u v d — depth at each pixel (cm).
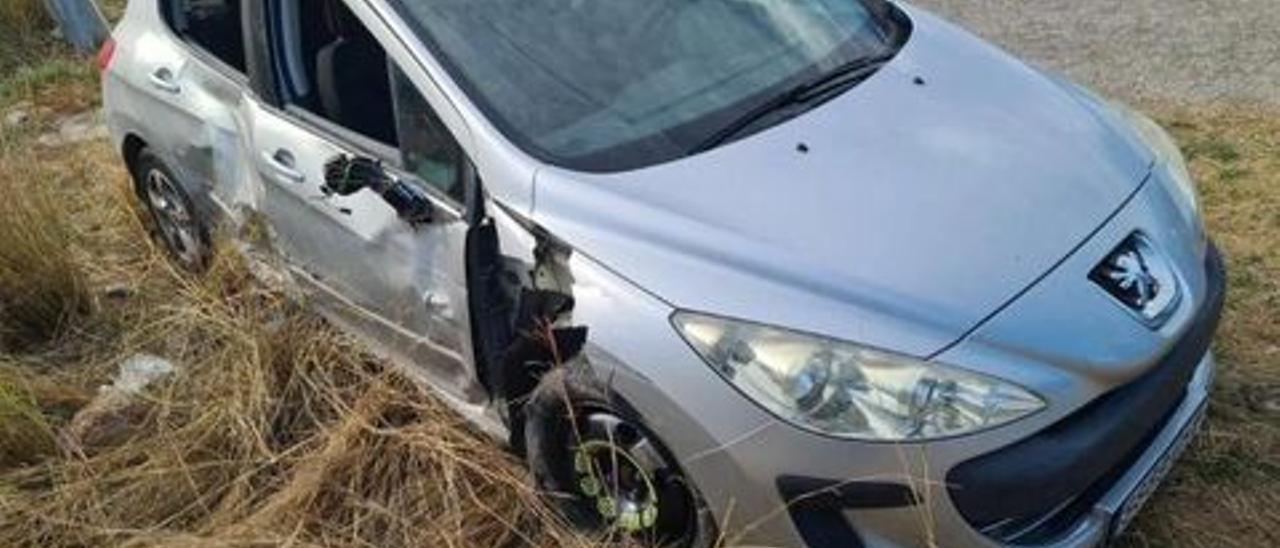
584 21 378
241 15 416
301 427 406
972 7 733
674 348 306
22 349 473
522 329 338
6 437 403
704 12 389
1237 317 432
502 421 363
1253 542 348
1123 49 663
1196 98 604
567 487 353
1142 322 311
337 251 393
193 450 398
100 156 599
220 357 430
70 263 482
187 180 472
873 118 354
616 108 358
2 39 781
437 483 371
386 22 369
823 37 392
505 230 341
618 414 322
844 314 300
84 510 382
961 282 306
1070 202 332
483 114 350
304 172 390
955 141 347
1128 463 319
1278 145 546
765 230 318
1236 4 703
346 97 385
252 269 451
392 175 361
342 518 371
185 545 358
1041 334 298
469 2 375
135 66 476
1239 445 377
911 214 321
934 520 292
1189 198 363
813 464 296
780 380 297
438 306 363
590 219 328
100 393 435
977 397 290
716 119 355
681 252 317
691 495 318
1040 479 290
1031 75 394
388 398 397
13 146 552
